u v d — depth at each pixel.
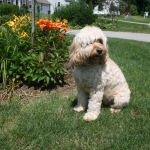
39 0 23.64
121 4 12.73
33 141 1.61
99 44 1.82
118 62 3.61
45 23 2.52
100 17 13.37
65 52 2.64
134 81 2.80
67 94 2.37
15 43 2.41
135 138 1.69
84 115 1.99
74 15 10.68
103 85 1.92
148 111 2.10
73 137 1.68
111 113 2.05
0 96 2.23
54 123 1.81
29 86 2.38
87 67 1.85
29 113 1.96
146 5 30.88
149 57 4.23
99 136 1.70
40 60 2.37
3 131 1.72
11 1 19.42
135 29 10.51
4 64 2.28
